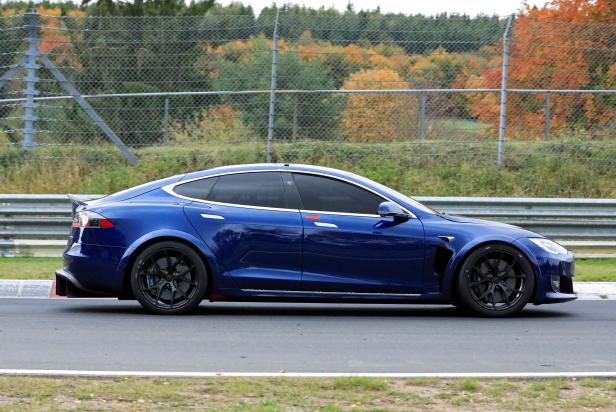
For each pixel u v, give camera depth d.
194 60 28.39
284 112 28.23
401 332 14.34
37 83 28.91
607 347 13.12
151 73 28.47
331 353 12.45
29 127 28.31
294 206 15.92
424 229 15.88
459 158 29.06
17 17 28.16
